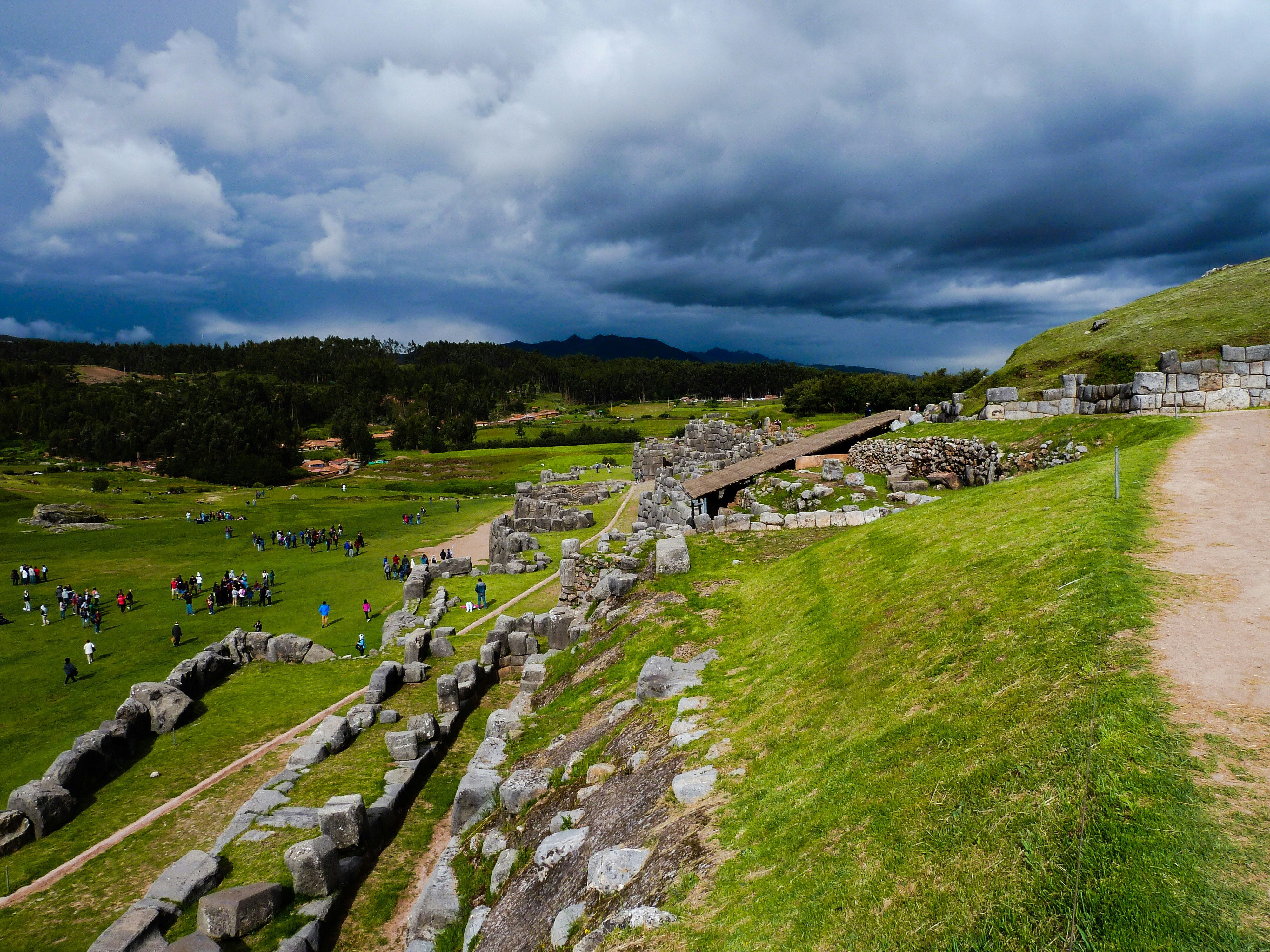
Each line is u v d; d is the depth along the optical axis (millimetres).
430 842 19391
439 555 66375
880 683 12742
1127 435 29812
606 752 16219
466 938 13039
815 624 17766
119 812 21781
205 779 23562
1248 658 9047
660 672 17656
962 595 14656
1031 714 9172
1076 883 6242
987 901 6602
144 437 185375
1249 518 14602
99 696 32781
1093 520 15438
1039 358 44469
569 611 29906
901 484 40125
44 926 16656
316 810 19719
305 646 34531
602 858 10992
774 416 140875
